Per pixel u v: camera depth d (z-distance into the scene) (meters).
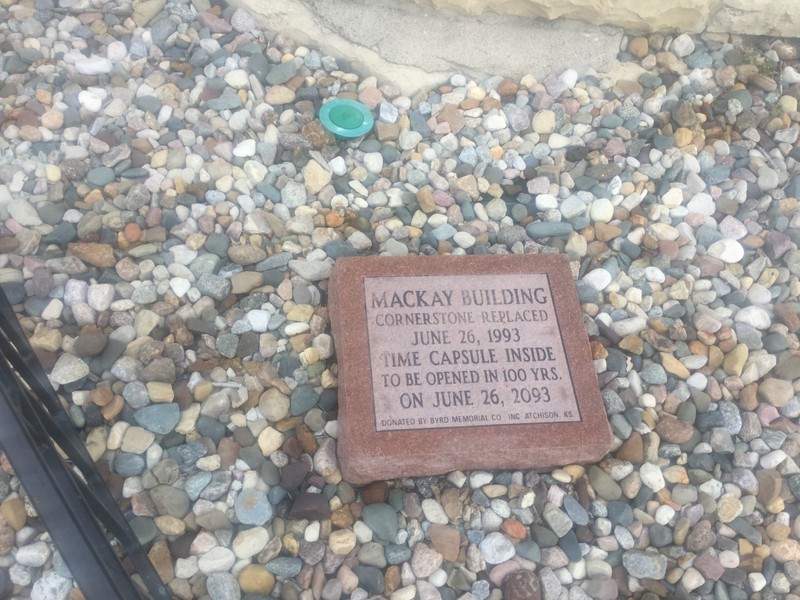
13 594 0.74
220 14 1.19
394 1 1.19
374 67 1.17
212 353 0.89
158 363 0.85
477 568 0.79
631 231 1.05
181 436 0.83
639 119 1.17
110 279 0.92
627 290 1.00
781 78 1.24
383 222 1.02
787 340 0.97
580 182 1.09
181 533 0.78
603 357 0.92
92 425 0.83
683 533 0.83
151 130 1.05
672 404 0.91
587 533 0.82
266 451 0.84
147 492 0.79
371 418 0.81
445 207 1.05
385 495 0.83
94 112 1.06
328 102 1.11
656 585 0.80
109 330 0.89
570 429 0.83
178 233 0.97
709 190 1.10
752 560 0.83
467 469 0.85
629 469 0.86
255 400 0.86
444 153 1.11
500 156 1.12
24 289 0.89
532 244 1.02
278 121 1.10
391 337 0.85
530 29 1.21
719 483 0.86
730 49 1.26
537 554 0.80
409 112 1.14
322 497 0.81
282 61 1.16
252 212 1.00
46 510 0.59
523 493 0.83
